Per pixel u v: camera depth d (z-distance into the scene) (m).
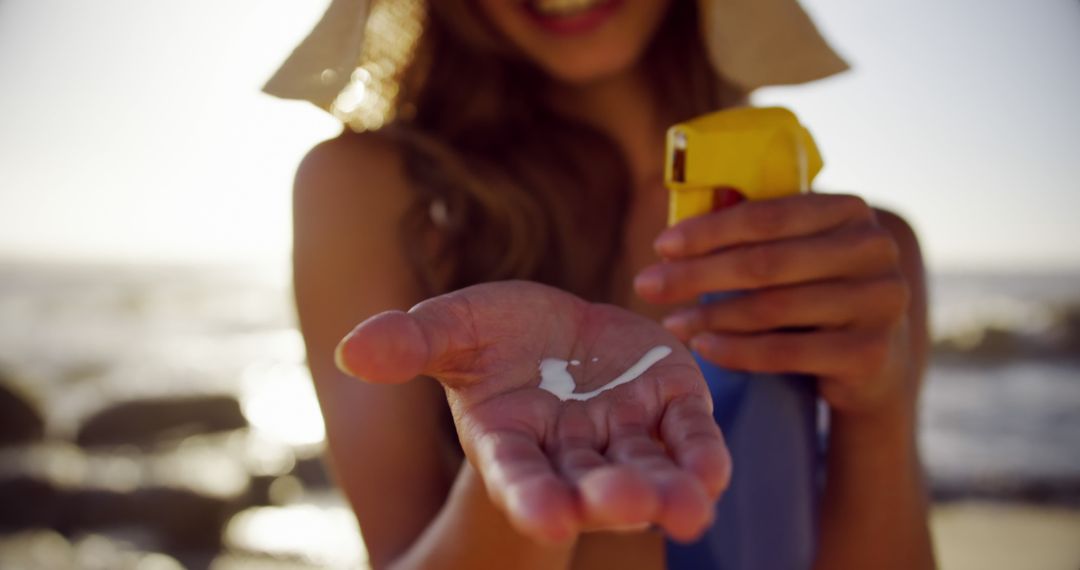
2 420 3.36
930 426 3.50
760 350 0.47
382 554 0.53
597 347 0.40
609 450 0.35
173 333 7.44
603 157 0.66
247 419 3.83
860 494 0.52
